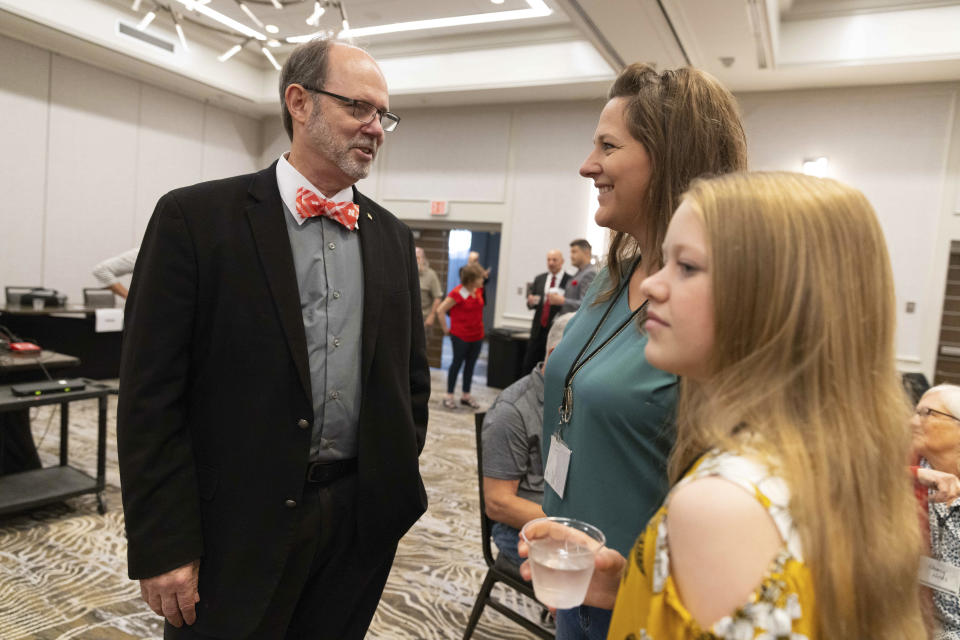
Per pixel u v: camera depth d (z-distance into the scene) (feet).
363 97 4.35
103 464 10.69
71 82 23.45
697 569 1.61
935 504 4.64
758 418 1.76
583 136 24.18
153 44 23.41
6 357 11.32
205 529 3.97
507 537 6.59
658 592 1.70
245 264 4.03
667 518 1.73
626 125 3.18
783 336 1.76
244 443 4.00
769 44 16.56
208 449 4.03
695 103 2.99
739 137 3.07
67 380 10.74
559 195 24.68
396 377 4.75
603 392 3.05
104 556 9.25
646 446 2.89
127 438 3.76
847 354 1.77
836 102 20.06
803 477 1.64
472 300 20.30
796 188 1.86
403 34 23.36
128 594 8.24
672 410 2.78
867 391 1.80
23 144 22.27
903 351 19.62
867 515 1.72
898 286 19.57
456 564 9.71
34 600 7.95
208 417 4.03
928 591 4.53
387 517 4.66
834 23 17.74
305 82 4.36
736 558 1.57
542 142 24.91
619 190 3.23
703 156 2.98
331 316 4.41
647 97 3.10
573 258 19.48
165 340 3.84
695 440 2.05
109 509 10.97
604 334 3.43
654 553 1.76
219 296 3.97
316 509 4.35
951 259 19.26
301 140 4.47
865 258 1.83
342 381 4.43
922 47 16.88
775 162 20.90
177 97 27.35
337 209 4.44
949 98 18.71
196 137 28.35
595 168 3.32
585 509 3.19
